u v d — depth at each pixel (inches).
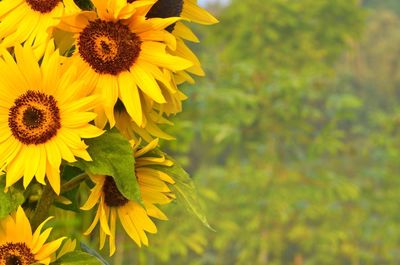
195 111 479.2
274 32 675.4
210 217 568.1
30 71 80.9
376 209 595.8
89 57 81.9
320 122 772.0
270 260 666.2
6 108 81.2
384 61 1379.2
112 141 83.2
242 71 550.3
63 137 80.8
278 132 580.1
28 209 90.5
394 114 628.1
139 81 82.5
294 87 556.4
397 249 589.3
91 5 86.3
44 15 83.5
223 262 647.1
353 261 594.2
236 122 515.8
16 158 80.7
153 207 90.2
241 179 570.9
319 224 620.4
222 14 691.4
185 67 82.6
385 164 612.1
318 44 730.2
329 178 568.1
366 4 1710.1
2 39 84.7
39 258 84.0
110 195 88.5
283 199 563.8
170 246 416.2
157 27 81.8
